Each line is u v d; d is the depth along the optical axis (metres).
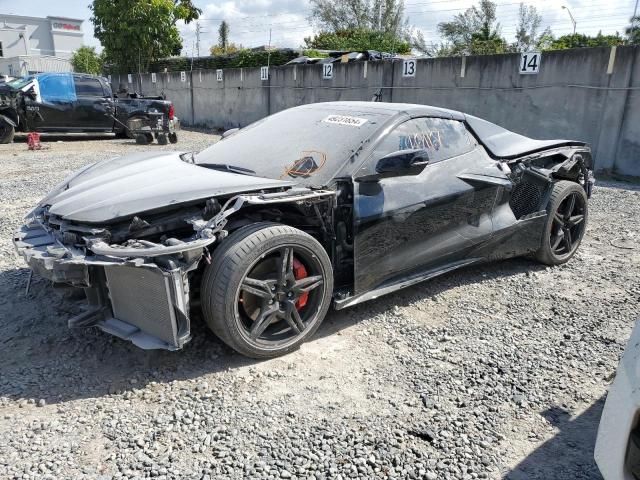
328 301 3.21
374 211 3.30
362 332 3.39
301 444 2.33
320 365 2.99
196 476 2.12
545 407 2.65
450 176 3.84
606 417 1.76
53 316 3.47
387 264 3.48
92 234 2.75
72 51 51.72
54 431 2.38
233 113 18.45
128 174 3.49
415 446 2.33
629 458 1.67
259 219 3.14
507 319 3.64
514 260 4.89
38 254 2.75
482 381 2.86
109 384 2.75
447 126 4.08
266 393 2.70
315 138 3.65
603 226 6.18
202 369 2.90
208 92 19.38
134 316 2.84
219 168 3.60
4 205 6.42
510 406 2.65
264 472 2.15
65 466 2.16
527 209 4.48
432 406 2.62
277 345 3.02
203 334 3.24
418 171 3.62
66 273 2.66
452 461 2.25
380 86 13.27
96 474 2.12
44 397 2.62
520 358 3.12
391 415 2.55
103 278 2.92
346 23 44.06
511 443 2.38
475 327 3.51
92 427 2.41
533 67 10.32
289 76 15.88
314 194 3.06
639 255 5.11
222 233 2.81
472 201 3.93
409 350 3.19
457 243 3.89
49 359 2.97
